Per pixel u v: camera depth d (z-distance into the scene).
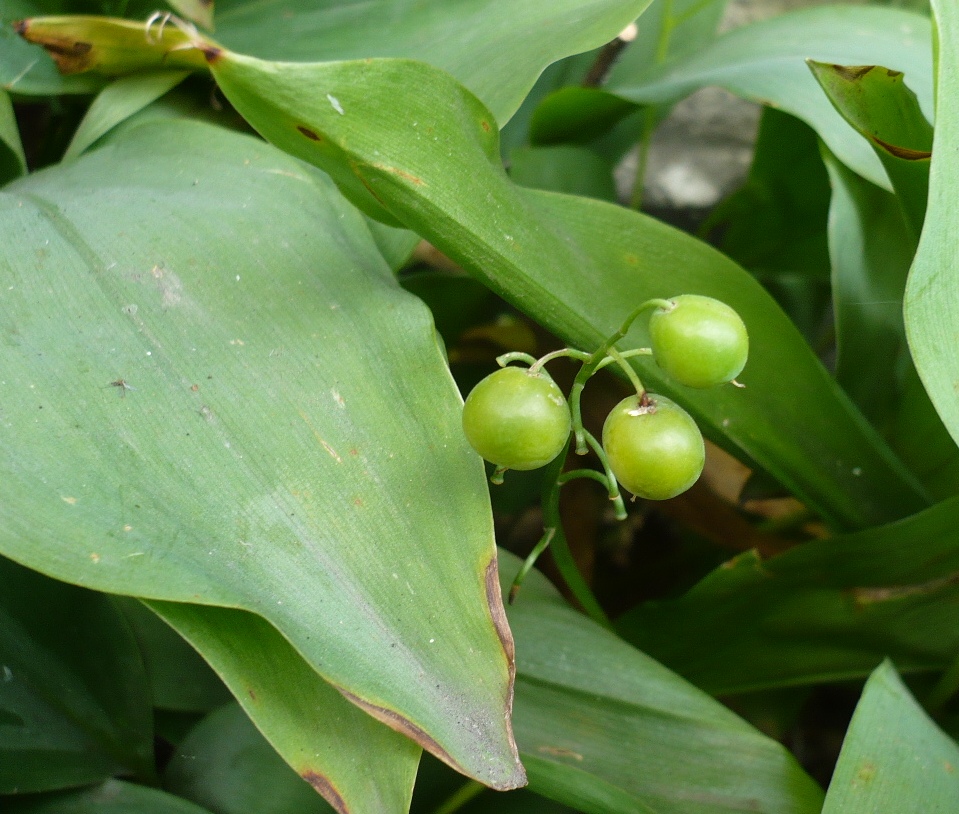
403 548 0.16
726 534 0.25
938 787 0.17
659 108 0.31
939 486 0.22
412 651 0.16
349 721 0.16
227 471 0.16
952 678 0.20
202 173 0.19
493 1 0.22
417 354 0.17
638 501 0.30
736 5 0.39
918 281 0.16
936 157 0.16
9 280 0.17
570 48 0.20
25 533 0.15
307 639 0.15
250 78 0.16
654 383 0.20
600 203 0.19
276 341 0.17
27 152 0.31
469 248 0.18
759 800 0.18
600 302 0.19
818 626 0.21
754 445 0.20
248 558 0.16
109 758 0.19
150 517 0.16
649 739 0.19
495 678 0.16
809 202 0.28
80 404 0.16
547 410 0.16
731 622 0.21
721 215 0.30
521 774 0.15
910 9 0.33
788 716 0.23
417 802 0.20
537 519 0.30
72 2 0.23
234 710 0.20
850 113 0.19
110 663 0.20
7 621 0.19
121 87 0.22
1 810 0.18
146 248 0.17
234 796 0.19
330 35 0.23
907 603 0.20
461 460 0.17
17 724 0.18
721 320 0.16
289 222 0.18
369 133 0.17
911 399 0.22
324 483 0.16
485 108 0.18
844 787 0.17
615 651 0.19
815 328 0.31
